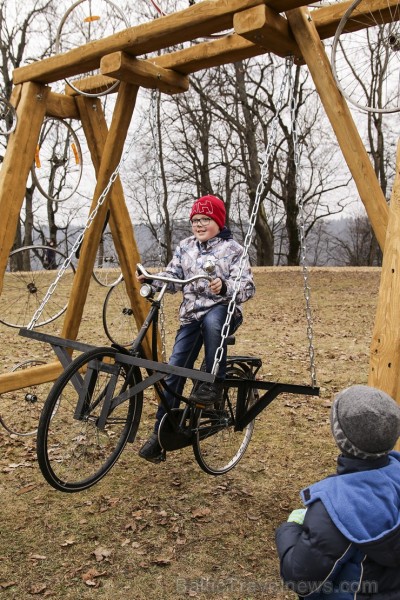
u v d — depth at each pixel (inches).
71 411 221.6
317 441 192.5
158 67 174.1
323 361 296.5
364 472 66.9
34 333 138.9
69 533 136.7
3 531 137.4
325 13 144.7
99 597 114.0
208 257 145.0
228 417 159.8
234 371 160.1
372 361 123.0
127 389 139.9
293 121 137.5
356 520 64.3
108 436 188.1
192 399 138.7
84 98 209.2
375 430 64.8
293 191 1056.8
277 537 72.9
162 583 118.5
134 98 185.9
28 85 188.4
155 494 155.8
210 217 146.1
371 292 578.6
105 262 266.7
